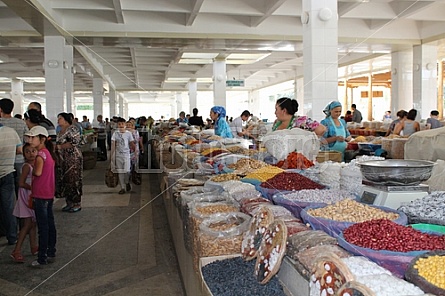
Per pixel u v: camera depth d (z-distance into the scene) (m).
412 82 10.59
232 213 2.31
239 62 14.00
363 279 1.17
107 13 8.35
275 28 9.12
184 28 8.72
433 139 2.68
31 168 3.41
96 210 5.11
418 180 1.89
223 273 1.84
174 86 19.48
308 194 2.25
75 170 5.02
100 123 12.32
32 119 4.30
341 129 3.91
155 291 2.79
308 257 1.46
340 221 1.71
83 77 16.02
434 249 1.37
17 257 3.38
